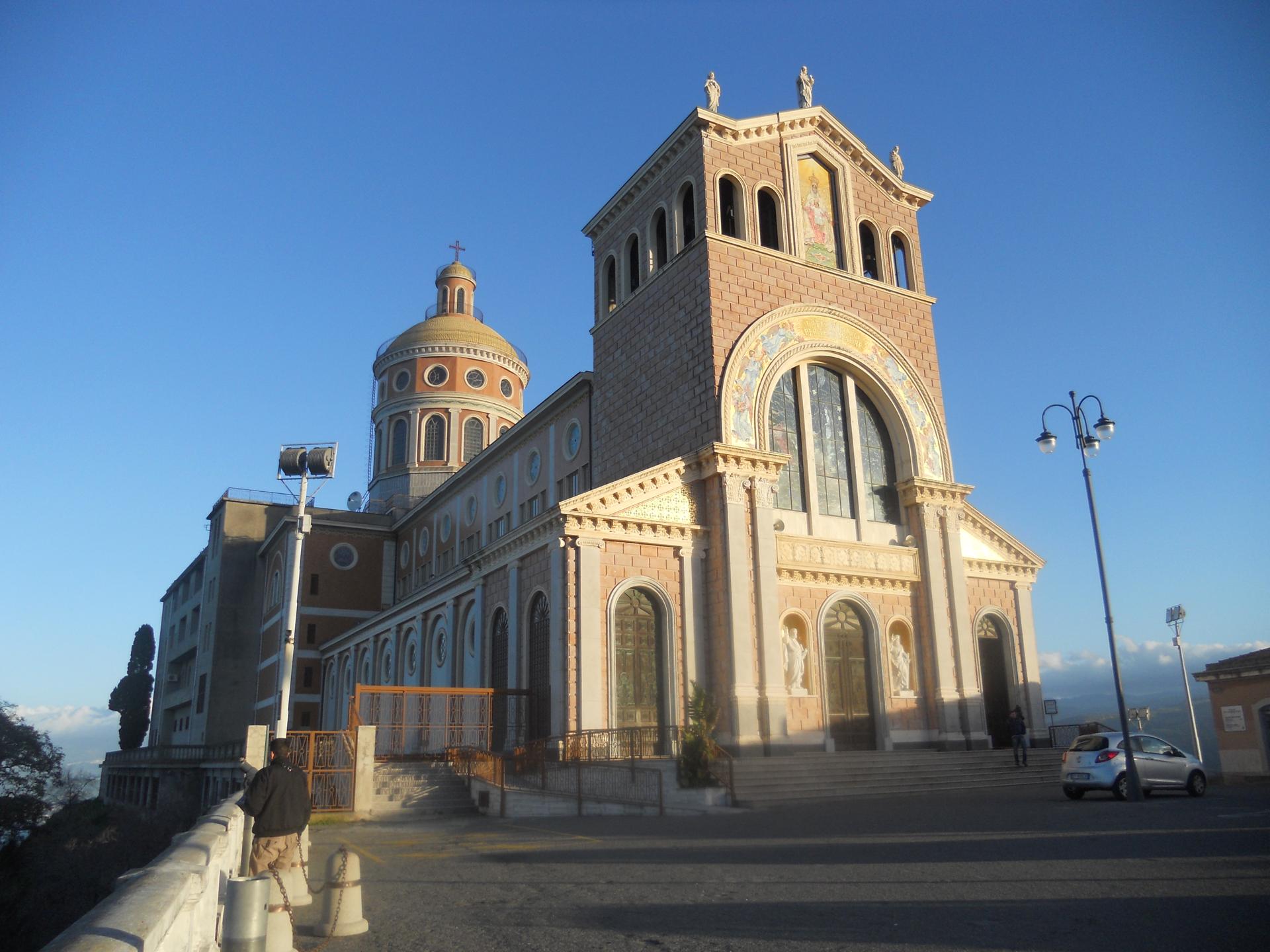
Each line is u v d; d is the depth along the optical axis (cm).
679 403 3416
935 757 3091
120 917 480
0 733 6184
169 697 9050
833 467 3578
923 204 4172
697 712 2647
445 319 7538
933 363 3903
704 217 3428
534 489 4534
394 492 7012
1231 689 3139
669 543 3114
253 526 7625
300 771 1122
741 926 941
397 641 4800
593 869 1363
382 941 952
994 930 891
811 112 3791
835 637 3369
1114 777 2222
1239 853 1261
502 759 2619
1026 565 4016
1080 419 2395
